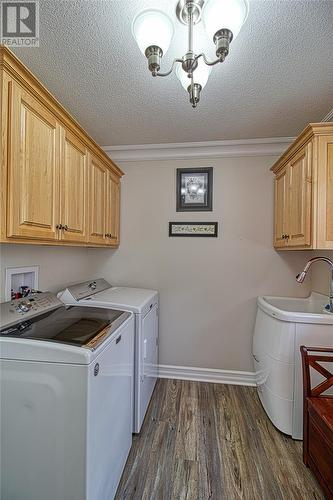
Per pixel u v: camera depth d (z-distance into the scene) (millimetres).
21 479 1066
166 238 2658
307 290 2469
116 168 2479
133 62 1450
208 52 1381
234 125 2184
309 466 1487
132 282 2711
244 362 2535
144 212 2693
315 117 2047
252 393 2342
